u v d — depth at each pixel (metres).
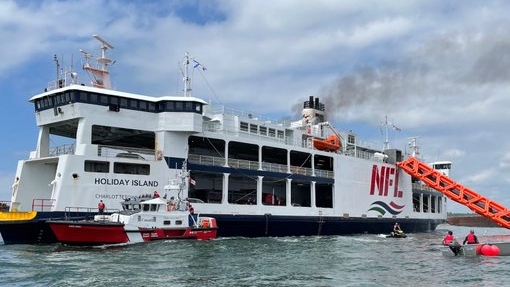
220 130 52.41
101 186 41.94
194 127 46.31
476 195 66.19
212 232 45.53
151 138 50.56
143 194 43.97
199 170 48.12
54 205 40.16
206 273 28.45
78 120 43.78
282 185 63.75
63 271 28.11
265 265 31.89
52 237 40.28
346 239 54.50
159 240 41.38
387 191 69.69
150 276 27.12
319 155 60.50
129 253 35.16
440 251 43.34
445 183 69.06
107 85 49.09
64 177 40.47
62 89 43.72
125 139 51.12
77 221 38.06
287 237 53.84
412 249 45.03
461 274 30.38
